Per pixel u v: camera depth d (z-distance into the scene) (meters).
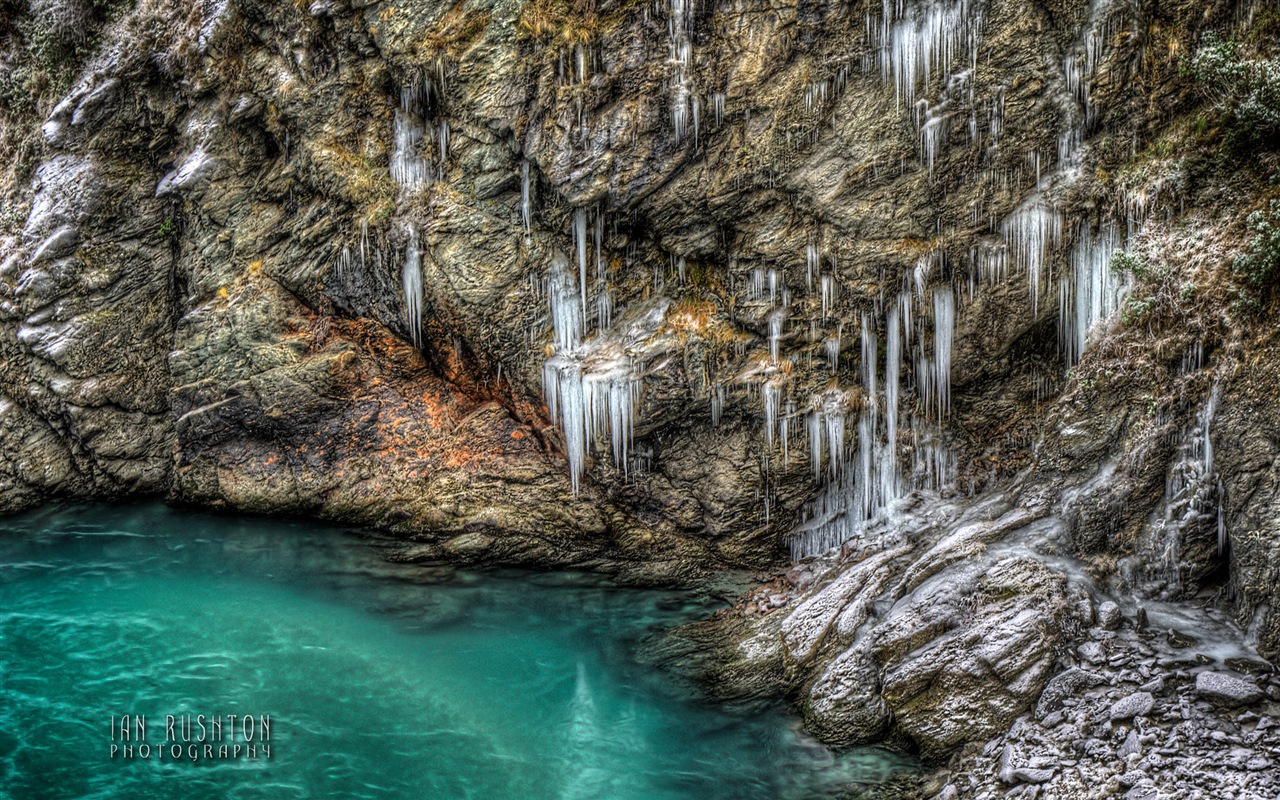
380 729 9.01
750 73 10.21
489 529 11.81
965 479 10.53
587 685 9.64
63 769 8.38
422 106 11.60
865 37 9.88
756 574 11.13
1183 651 7.89
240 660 10.06
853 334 10.60
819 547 11.09
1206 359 8.65
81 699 9.36
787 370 10.82
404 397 12.44
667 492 11.45
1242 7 8.98
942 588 8.78
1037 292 10.04
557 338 11.51
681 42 10.36
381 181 11.92
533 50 10.81
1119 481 8.83
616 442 11.22
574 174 10.83
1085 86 9.51
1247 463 8.09
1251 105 8.62
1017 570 8.66
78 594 11.40
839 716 8.52
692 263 11.08
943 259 10.12
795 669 9.17
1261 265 8.35
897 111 9.93
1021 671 8.02
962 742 7.95
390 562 11.95
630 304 11.32
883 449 10.77
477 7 10.97
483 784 8.29
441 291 11.70
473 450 12.06
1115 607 8.28
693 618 10.59
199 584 11.62
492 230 11.47
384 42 11.40
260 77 12.35
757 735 8.70
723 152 10.51
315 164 12.16
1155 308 9.00
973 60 9.66
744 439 11.11
